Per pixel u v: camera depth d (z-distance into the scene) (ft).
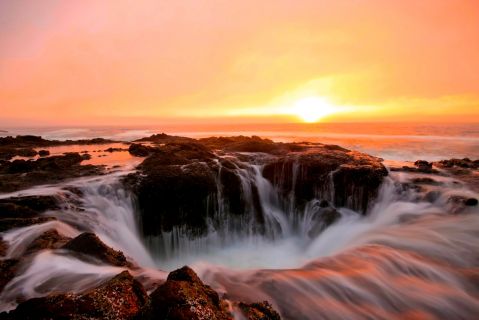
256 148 58.80
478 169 47.42
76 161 48.62
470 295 20.56
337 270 22.58
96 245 21.13
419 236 29.27
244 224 44.57
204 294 13.84
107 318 11.50
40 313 11.16
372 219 39.55
